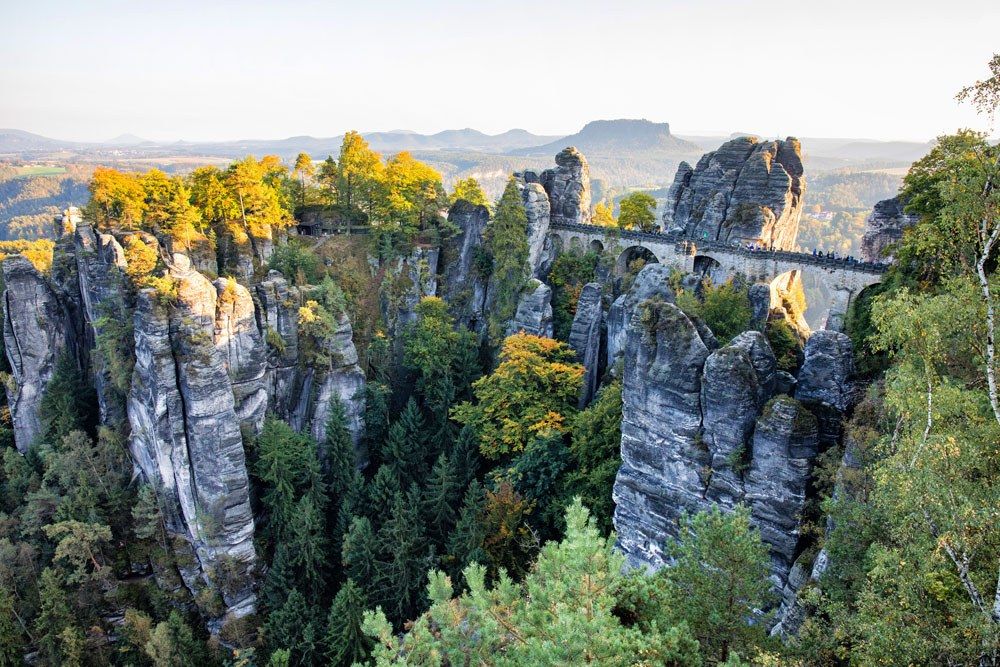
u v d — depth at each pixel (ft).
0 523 234.79
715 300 214.28
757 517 150.92
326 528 226.38
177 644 195.11
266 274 285.64
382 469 223.71
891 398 90.63
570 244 313.53
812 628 84.07
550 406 233.76
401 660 94.84
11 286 279.69
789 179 275.59
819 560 125.80
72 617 202.69
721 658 84.02
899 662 70.74
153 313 206.08
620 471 177.99
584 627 68.18
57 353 292.40
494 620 88.74
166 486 221.46
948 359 96.27
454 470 217.56
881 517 96.78
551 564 86.43
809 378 153.89
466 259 316.19
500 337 286.46
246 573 220.23
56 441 259.60
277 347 248.93
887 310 93.61
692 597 87.45
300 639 188.85
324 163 357.20
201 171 286.25
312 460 223.71
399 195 313.94
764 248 264.52
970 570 77.15
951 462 77.66
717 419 155.02
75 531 209.67
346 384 260.21
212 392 208.74
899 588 76.64
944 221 93.71
